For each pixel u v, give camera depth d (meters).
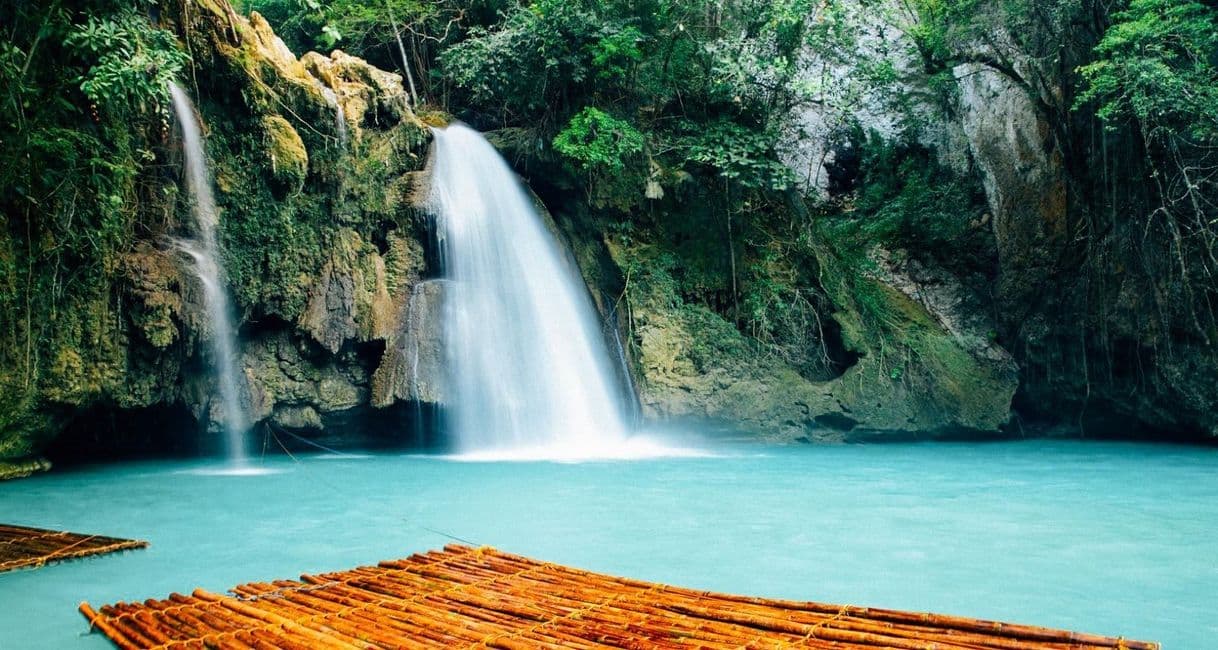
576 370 14.77
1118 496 8.82
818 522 7.16
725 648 3.70
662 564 5.60
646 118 16.75
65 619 4.40
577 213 16.03
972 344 17.86
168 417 12.23
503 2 17.64
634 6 15.94
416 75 18.17
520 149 15.84
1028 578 5.23
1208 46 14.17
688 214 16.42
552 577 5.02
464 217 14.30
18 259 9.62
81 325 10.45
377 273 13.55
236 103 12.33
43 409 10.23
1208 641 4.02
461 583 4.89
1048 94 16.58
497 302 14.23
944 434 16.19
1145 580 5.19
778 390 15.30
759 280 16.66
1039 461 12.42
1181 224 15.32
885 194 20.06
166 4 11.52
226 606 4.43
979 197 19.08
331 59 14.35
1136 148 15.59
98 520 7.27
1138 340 16.03
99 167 10.37
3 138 9.33
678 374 15.03
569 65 15.50
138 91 9.94
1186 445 15.45
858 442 15.46
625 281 15.60
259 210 12.49
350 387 13.40
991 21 17.23
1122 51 14.41
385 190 13.93
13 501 8.38
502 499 8.40
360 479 9.95
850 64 17.86
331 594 4.65
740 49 16.23
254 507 7.95
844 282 17.34
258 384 12.63
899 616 4.14
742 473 10.66
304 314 12.89
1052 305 17.38
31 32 9.64
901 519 7.33
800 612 4.27
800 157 20.70
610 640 3.84
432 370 13.20
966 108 19.12
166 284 11.20
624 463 11.80
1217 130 14.34
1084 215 16.67
